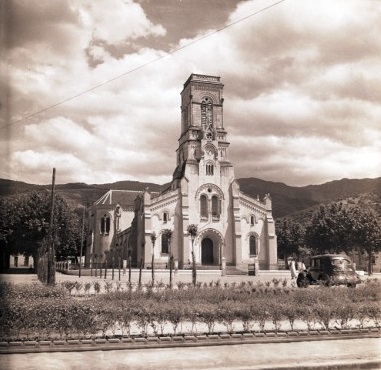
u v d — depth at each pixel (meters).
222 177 85.50
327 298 21.88
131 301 20.50
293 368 11.16
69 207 78.44
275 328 15.42
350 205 79.38
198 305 17.20
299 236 103.94
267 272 70.56
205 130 88.31
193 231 70.19
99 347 12.83
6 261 55.88
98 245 99.31
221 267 71.44
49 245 35.72
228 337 14.05
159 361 11.65
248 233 84.56
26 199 66.00
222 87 93.75
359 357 12.19
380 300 22.72
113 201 104.38
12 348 12.49
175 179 88.94
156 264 78.19
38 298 18.33
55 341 12.98
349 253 85.31
